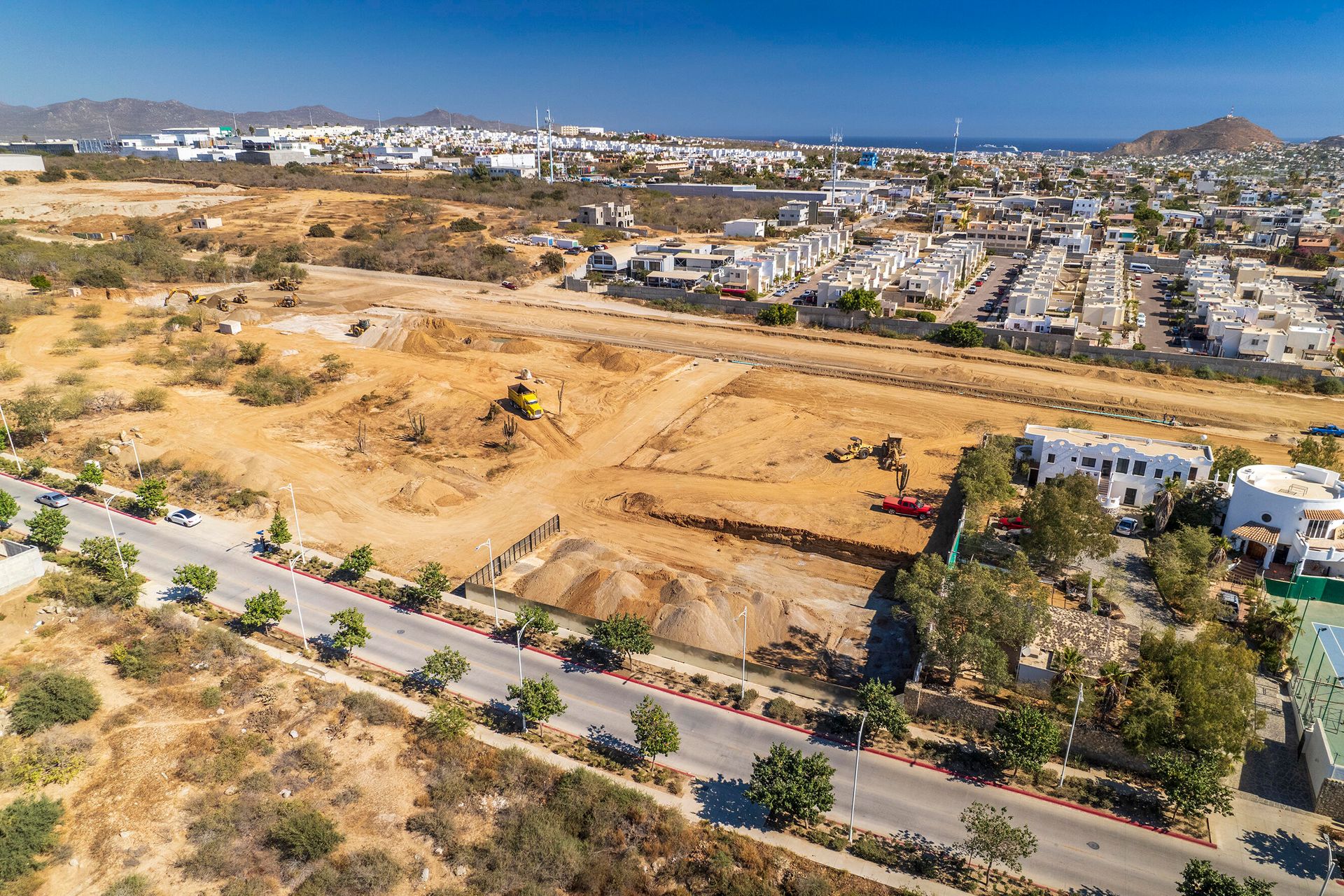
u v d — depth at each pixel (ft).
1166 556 183.83
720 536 219.20
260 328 387.34
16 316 369.71
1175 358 351.67
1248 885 107.04
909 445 269.64
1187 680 136.26
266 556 203.72
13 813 118.52
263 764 136.56
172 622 170.91
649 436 280.31
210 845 118.52
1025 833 116.16
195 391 304.50
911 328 403.13
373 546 210.79
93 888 112.06
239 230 591.78
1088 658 150.41
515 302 456.45
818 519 220.43
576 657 168.66
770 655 170.40
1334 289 480.64
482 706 153.48
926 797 132.87
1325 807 127.65
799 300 460.14
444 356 356.79
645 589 185.37
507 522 224.53
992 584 162.20
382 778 134.82
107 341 346.95
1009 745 132.87
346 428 281.95
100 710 146.92
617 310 442.50
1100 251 606.96
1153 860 120.37
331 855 119.03
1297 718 144.15
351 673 161.48
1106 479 224.33
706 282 481.87
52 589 179.83
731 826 126.93
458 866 118.21
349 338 379.76
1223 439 273.95
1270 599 179.93
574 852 119.34
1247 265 510.17
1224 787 126.82
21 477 239.09
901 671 165.07
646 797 130.52
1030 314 418.10
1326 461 223.71
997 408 303.48
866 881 116.67
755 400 311.47
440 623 179.11
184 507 226.79
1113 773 137.80
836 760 140.77
